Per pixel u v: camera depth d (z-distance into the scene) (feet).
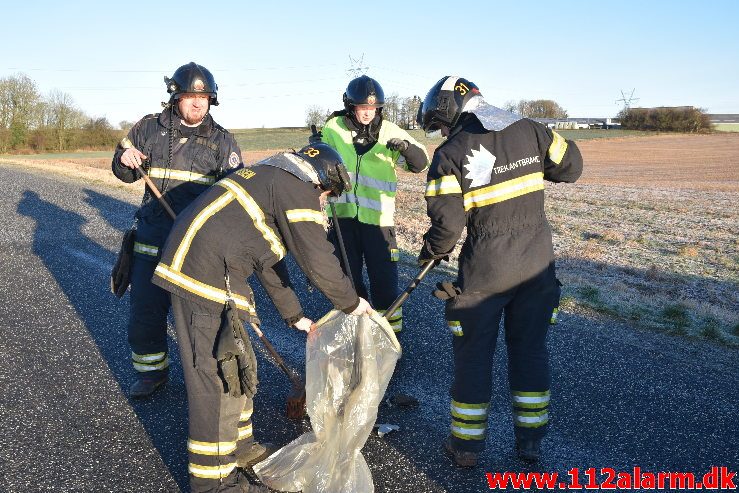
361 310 9.80
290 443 10.52
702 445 11.25
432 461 10.76
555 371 14.21
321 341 10.09
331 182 9.48
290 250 9.35
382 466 10.60
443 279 21.53
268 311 18.63
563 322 17.20
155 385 13.01
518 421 10.52
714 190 62.34
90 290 20.54
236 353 8.91
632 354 15.12
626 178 82.99
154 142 12.72
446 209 10.02
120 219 33.68
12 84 183.01
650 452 11.02
